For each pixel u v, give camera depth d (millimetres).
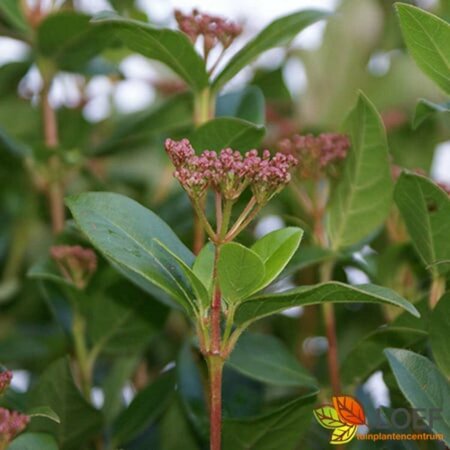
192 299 644
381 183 731
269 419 673
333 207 745
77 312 771
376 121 717
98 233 646
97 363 845
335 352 736
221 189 628
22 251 917
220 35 734
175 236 661
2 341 862
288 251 643
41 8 870
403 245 763
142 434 782
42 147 851
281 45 739
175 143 634
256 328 853
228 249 619
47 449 657
